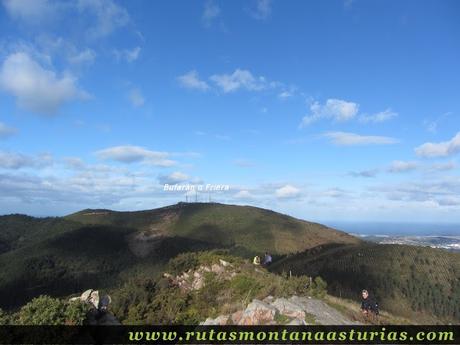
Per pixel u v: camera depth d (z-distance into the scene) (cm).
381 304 9356
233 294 2941
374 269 10881
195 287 3822
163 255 15938
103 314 2531
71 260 14625
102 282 13138
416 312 9319
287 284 2523
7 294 11975
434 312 9344
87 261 14812
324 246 14150
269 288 2447
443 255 11456
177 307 3114
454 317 9188
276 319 1975
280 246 17425
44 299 2197
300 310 2027
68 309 2172
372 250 12150
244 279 3025
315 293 2573
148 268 14088
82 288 12656
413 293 9931
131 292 3534
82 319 2186
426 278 10394
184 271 4153
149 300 3472
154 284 3869
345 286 10150
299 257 13400
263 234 18462
